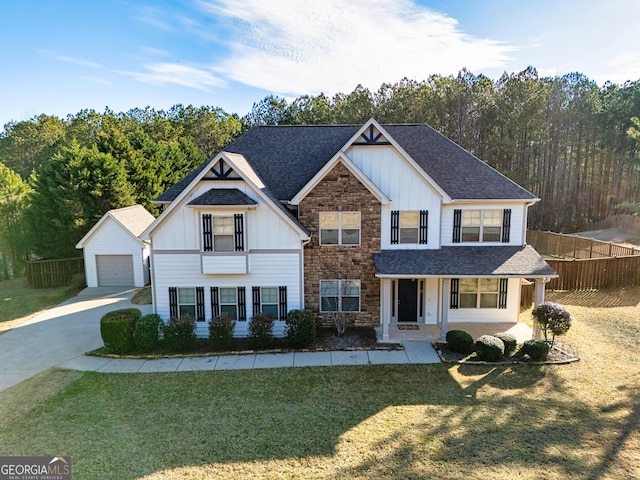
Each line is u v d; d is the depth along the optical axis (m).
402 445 8.67
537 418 9.70
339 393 11.20
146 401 10.90
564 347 14.17
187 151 50.44
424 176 16.33
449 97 43.16
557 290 21.09
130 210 27.64
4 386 11.98
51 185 29.28
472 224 17.14
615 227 42.22
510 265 15.48
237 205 14.81
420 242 16.86
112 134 36.94
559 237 31.19
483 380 11.92
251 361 13.66
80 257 27.66
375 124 16.33
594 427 9.27
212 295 16.08
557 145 46.19
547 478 7.54
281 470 7.90
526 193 16.84
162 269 15.94
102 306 21.20
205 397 11.09
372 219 16.47
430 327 16.89
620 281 21.19
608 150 45.62
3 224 26.83
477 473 7.70
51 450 8.66
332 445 8.72
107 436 9.20
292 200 16.47
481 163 18.47
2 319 19.12
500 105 41.88
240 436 9.12
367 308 16.98
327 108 50.06
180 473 7.85
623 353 13.66
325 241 16.61
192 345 15.24
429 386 11.56
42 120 65.69
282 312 16.30
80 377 12.55
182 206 15.62
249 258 15.93
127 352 14.66
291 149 19.75
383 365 13.13
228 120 69.62
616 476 7.58
